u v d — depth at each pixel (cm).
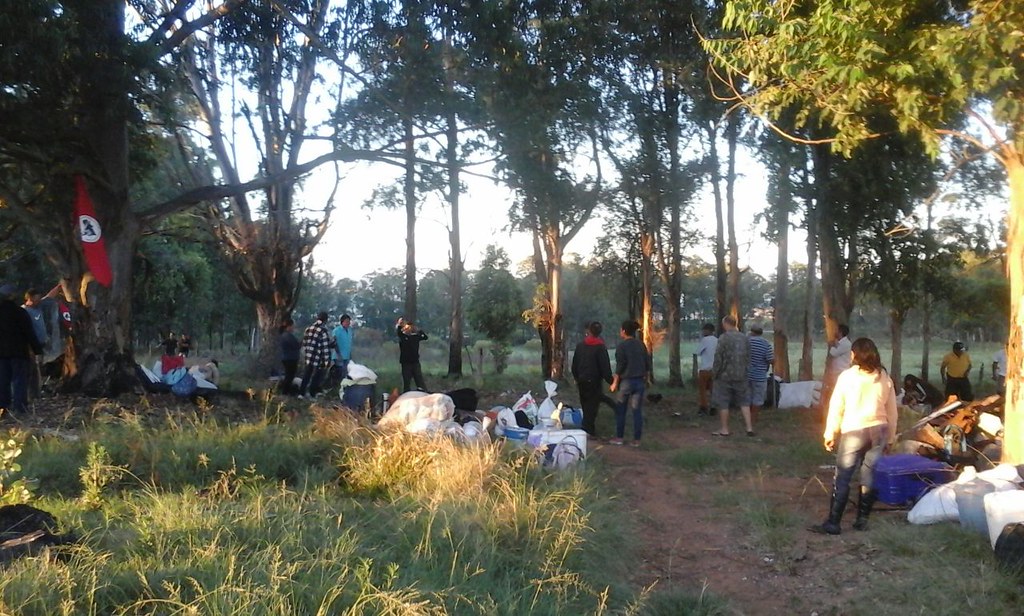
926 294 2041
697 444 1170
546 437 927
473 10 1271
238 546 518
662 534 727
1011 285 785
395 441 790
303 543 535
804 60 870
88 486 666
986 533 652
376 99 1378
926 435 877
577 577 544
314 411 937
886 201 1659
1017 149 788
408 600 445
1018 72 788
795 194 1673
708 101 1652
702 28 1553
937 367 3800
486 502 650
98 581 445
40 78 1066
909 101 836
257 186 1388
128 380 1329
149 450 789
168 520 554
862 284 1998
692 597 559
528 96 1312
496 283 3141
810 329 2039
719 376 1262
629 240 2714
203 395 1366
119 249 1331
